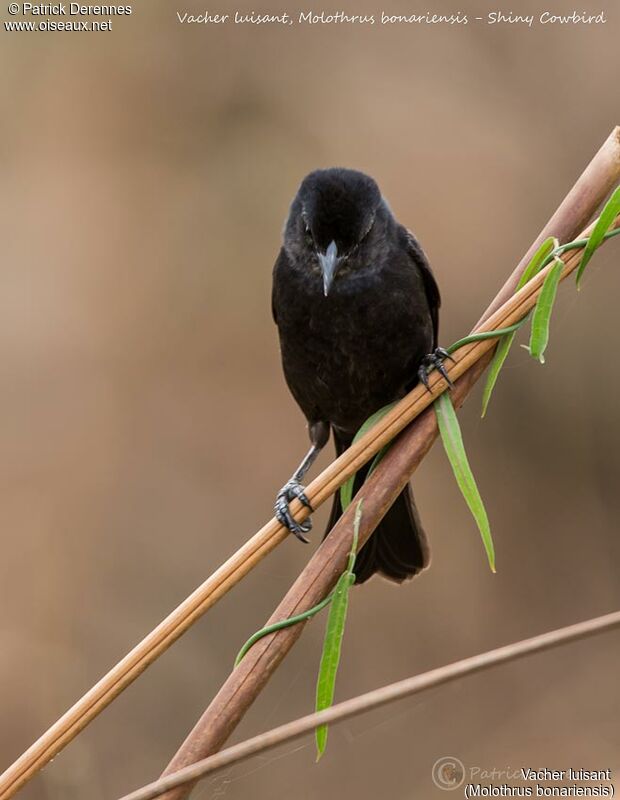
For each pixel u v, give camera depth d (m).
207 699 13.22
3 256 14.74
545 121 14.59
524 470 14.30
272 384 14.56
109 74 15.09
